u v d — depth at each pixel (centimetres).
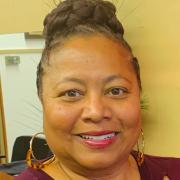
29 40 153
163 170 68
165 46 101
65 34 57
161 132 105
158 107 105
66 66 54
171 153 105
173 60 100
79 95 55
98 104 54
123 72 56
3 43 172
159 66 103
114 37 58
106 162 55
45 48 58
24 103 173
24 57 168
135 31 100
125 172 62
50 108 55
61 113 54
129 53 59
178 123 102
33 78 172
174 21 99
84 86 54
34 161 63
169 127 104
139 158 67
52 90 55
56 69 55
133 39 100
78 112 54
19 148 156
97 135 54
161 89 104
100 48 55
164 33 101
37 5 115
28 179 60
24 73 174
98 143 55
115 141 56
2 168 123
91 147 55
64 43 56
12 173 118
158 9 100
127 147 57
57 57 55
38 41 123
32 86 172
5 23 124
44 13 114
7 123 178
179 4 96
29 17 118
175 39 98
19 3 119
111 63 55
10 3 121
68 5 59
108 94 55
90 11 59
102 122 54
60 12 59
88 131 54
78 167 58
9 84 188
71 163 58
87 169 57
